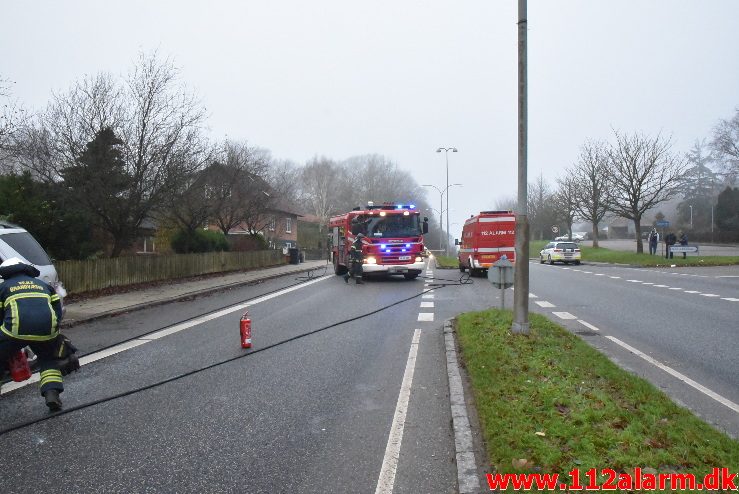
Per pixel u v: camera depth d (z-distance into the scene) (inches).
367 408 246.8
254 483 173.3
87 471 182.2
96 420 232.1
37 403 256.1
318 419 232.4
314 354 357.7
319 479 176.2
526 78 348.2
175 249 1079.6
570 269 1346.0
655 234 1657.2
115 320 505.7
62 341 249.9
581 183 2113.7
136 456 194.4
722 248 2090.3
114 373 309.9
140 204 802.2
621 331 432.1
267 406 249.9
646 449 178.5
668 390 267.1
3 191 647.8
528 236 358.6
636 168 1633.9
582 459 171.9
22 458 193.2
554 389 241.3
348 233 959.0
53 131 775.7
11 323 232.7
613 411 213.0
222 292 765.3
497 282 452.8
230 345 386.9
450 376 290.8
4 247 343.0
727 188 2564.0
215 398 262.2
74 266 651.5
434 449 199.9
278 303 633.0
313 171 3811.5
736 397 255.8
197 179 938.7
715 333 422.6
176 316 530.0
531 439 186.9
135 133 798.5
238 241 1392.7
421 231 924.0
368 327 461.7
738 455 174.6
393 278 1018.1
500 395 238.1
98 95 786.2
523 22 346.6
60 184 738.8
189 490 168.7
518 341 336.2
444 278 1016.9
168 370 316.2
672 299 651.5
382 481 174.7
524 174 356.5
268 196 1480.1
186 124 849.5
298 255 1633.9
